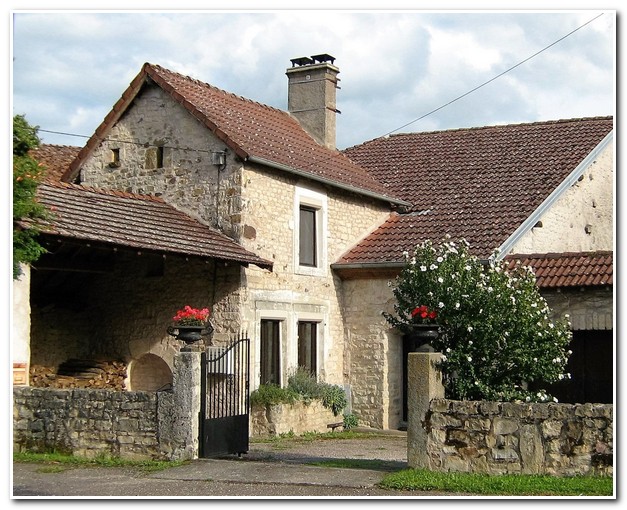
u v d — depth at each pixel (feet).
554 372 39.70
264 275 56.95
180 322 43.06
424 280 41.16
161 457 42.09
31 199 41.01
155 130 59.67
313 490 34.60
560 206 63.98
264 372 57.11
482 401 36.52
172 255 49.80
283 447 50.21
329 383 61.98
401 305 42.16
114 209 52.06
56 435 44.16
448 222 63.21
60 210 47.60
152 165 59.52
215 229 56.34
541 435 35.12
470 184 67.87
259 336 56.29
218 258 51.62
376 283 63.10
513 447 35.47
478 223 61.26
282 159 58.65
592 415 34.47
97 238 45.70
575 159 66.54
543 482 33.58
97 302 60.03
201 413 42.60
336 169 64.90
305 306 60.34
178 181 58.18
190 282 56.80
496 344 39.11
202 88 63.26
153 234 50.52
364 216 66.54
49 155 70.59
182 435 41.96
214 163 56.44
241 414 46.03
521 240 59.11
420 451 36.94
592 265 51.80
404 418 63.26
